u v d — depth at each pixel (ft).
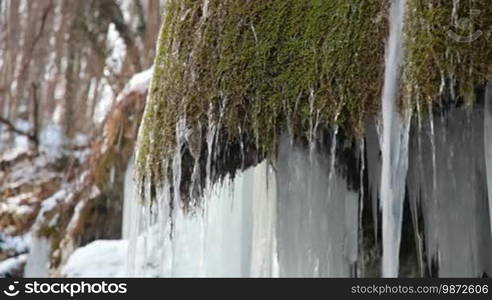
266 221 9.53
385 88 7.69
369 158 8.19
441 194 7.91
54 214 25.38
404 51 7.60
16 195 30.91
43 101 35.35
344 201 8.47
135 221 10.13
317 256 8.70
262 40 8.39
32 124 34.78
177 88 8.91
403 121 7.55
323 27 8.14
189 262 15.35
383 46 7.78
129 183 22.03
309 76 8.07
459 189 7.89
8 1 36.19
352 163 8.25
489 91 7.37
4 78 35.55
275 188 9.22
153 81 9.40
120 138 22.52
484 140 7.61
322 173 8.34
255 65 8.34
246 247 10.36
